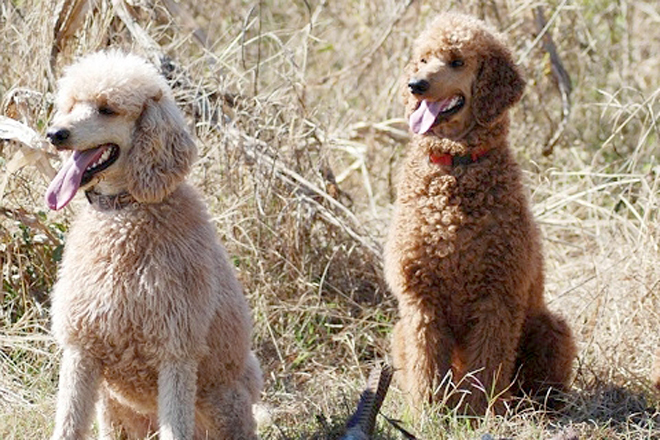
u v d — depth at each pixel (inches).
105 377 225.5
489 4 449.7
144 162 216.2
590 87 462.9
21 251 305.0
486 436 220.7
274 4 515.2
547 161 420.8
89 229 220.7
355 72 448.8
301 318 318.7
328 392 279.3
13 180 310.5
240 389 232.5
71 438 217.6
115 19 352.5
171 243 218.2
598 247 362.3
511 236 264.1
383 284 331.6
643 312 311.1
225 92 339.9
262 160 324.8
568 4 472.7
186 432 217.8
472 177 263.3
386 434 243.0
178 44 353.1
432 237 264.2
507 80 272.4
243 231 317.7
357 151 394.0
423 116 270.4
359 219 351.9
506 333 268.1
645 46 493.4
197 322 217.9
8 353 287.4
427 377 270.2
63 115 220.2
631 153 437.7
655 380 277.6
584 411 264.5
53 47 340.8
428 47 277.6
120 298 214.8
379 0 477.4
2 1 350.0
